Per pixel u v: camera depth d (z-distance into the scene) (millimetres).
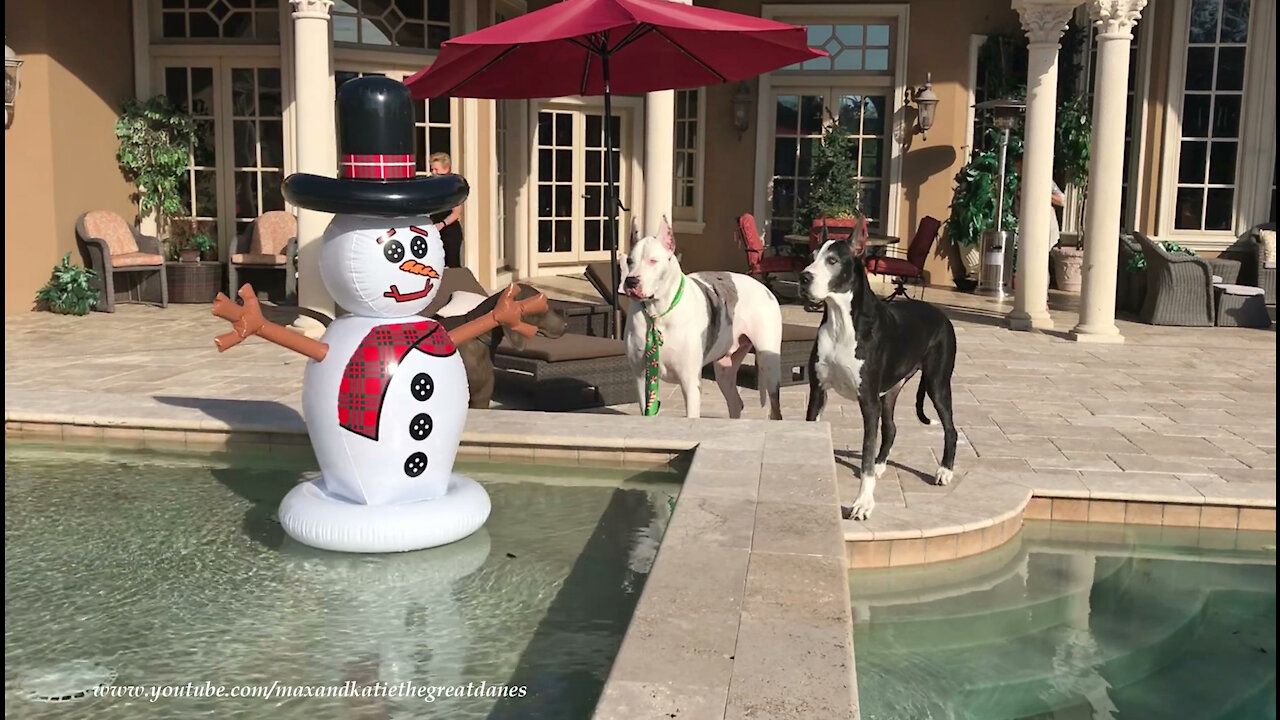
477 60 6594
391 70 11859
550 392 6645
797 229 13539
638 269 5180
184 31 11820
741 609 2424
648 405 5410
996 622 4109
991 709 3385
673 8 5992
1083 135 13516
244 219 12086
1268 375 8680
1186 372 8773
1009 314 11062
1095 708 3408
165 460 4301
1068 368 8859
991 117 13570
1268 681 3607
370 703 2314
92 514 3613
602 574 3133
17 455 4359
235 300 11547
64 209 10844
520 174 13688
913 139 14133
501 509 3783
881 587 4445
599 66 7094
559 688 2400
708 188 14812
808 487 3465
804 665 2131
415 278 3318
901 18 13898
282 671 2475
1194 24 12969
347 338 3328
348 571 3139
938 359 5234
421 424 3332
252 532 3465
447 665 2510
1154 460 5945
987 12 13812
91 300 10727
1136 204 13422
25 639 2639
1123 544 5020
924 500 5082
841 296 4652
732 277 5801
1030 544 5000
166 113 11703
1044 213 10773
